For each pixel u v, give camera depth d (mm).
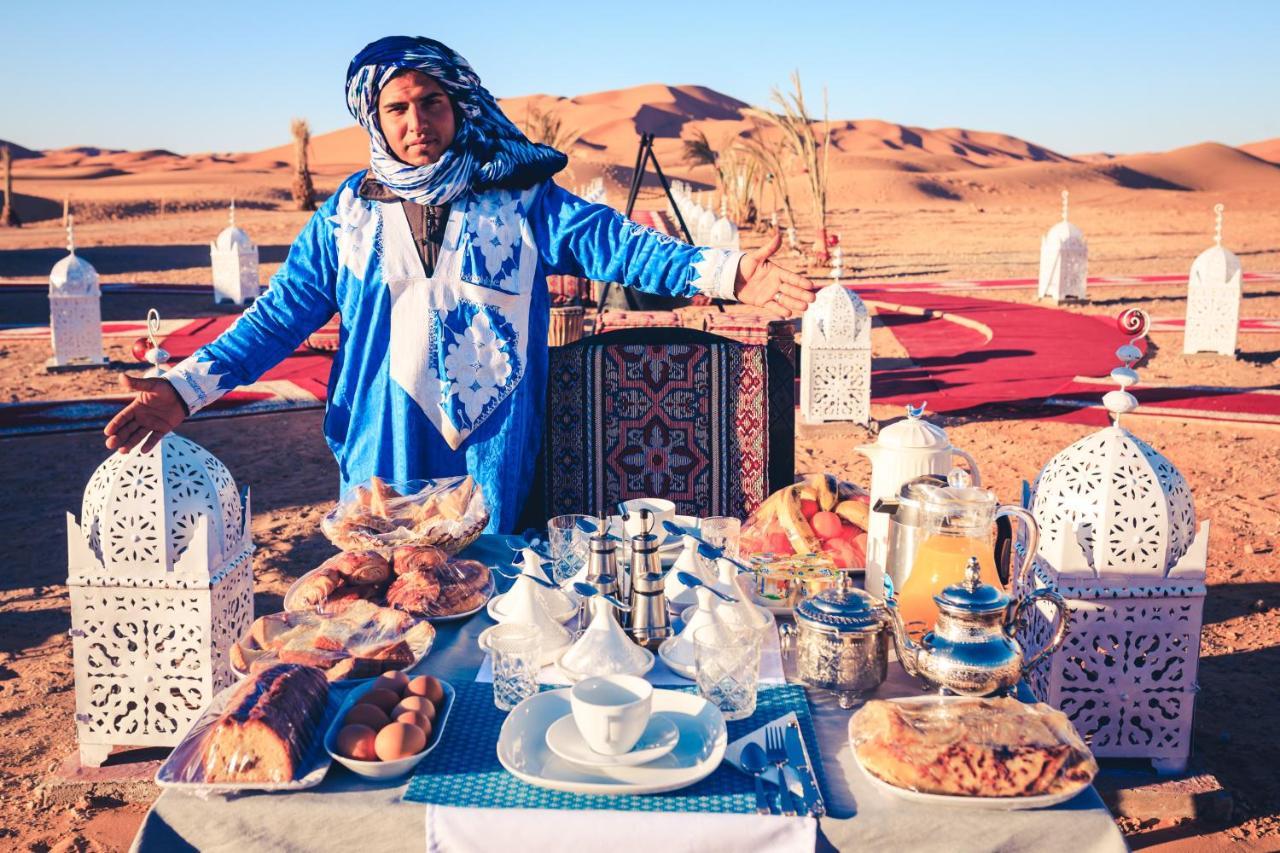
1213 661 4492
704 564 2447
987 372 11375
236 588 3434
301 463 8195
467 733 1838
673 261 2902
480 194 3029
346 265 3039
